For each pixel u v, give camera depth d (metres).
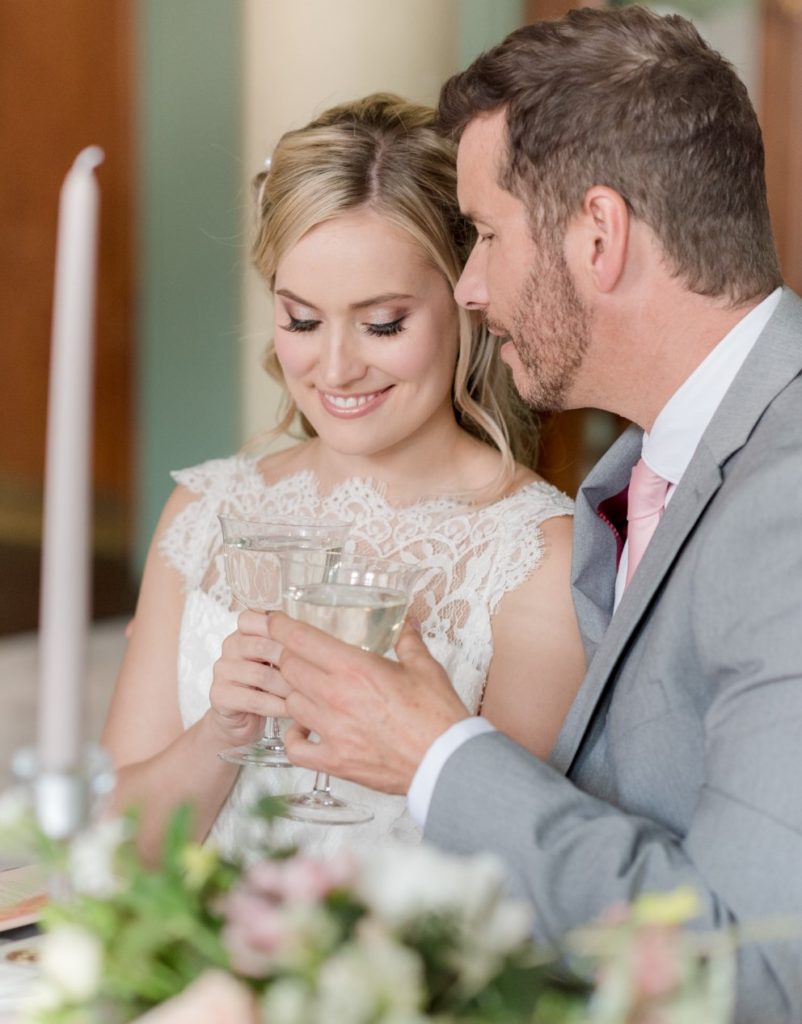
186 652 2.21
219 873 0.91
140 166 7.06
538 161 1.60
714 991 0.84
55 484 0.86
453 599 2.10
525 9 5.79
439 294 2.04
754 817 1.27
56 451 0.86
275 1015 0.78
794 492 1.35
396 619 1.52
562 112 1.58
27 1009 0.93
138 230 7.08
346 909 0.84
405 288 2.00
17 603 6.54
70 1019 0.87
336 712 1.43
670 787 1.48
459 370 2.16
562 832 1.32
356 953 0.79
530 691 2.05
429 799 1.38
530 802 1.33
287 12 5.48
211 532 2.32
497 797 1.34
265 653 1.77
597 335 1.63
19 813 0.90
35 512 7.49
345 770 1.44
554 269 1.63
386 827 1.99
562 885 1.30
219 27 6.66
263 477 2.37
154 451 7.01
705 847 1.29
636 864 1.29
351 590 1.48
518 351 1.71
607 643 1.59
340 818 1.61
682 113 1.55
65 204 0.85
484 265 1.76
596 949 0.88
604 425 4.58
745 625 1.34
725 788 1.30
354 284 1.98
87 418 0.86
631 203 1.56
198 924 0.87
